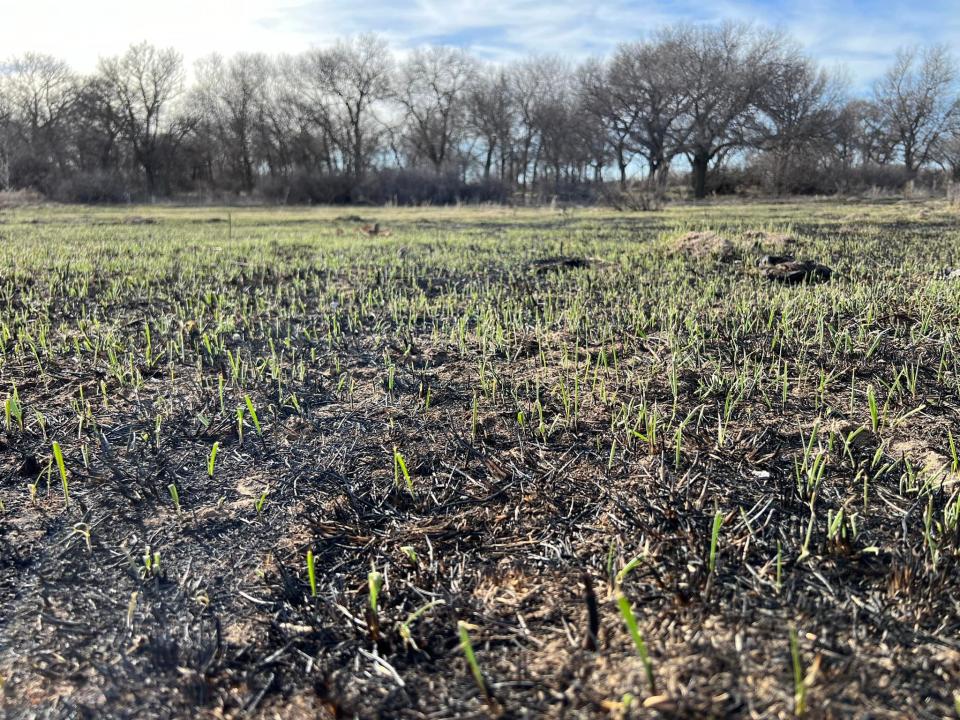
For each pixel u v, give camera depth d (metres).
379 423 3.43
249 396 3.75
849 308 5.03
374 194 41.50
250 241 10.98
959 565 2.22
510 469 2.96
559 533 2.53
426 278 7.02
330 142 61.50
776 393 3.58
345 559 2.44
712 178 49.66
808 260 7.52
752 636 1.99
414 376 4.02
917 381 3.65
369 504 2.76
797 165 45.06
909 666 1.86
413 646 2.02
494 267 7.63
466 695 1.85
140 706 1.86
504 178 59.34
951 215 15.86
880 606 2.08
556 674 1.89
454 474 2.95
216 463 3.09
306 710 1.84
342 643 2.06
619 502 2.68
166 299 6.12
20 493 2.86
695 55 45.50
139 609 2.22
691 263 7.43
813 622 2.03
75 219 20.00
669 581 2.21
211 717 1.83
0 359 4.39
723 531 2.47
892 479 2.76
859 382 3.67
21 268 7.79
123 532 2.62
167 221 19.25
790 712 1.71
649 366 4.02
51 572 2.39
